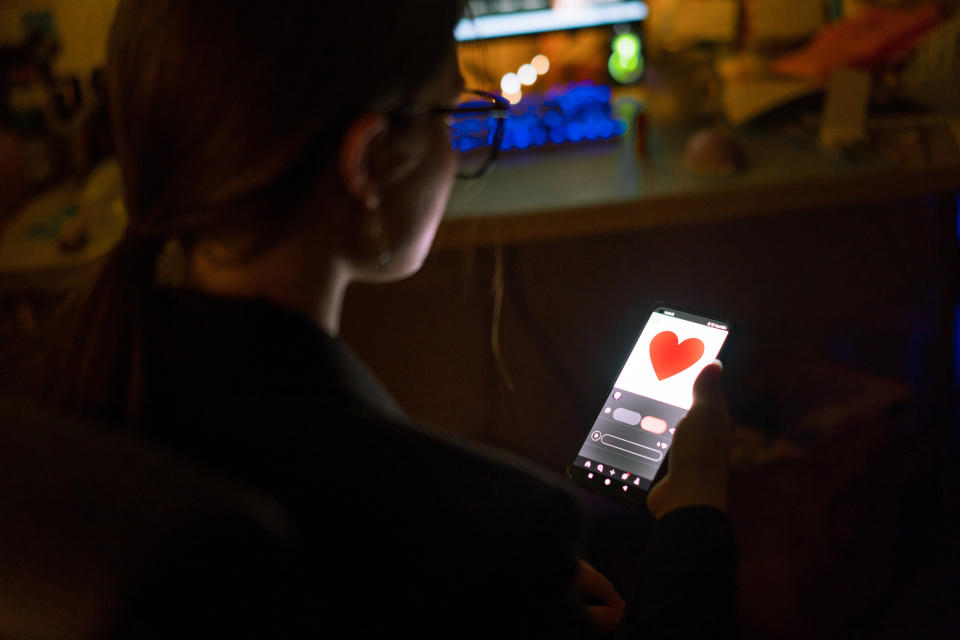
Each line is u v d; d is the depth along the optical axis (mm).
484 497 468
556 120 1633
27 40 1616
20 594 465
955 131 1513
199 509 382
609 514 1291
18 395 557
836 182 1408
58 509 410
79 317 519
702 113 1711
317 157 480
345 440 465
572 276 1814
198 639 418
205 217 485
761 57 1856
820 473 1479
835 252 1860
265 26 456
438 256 1743
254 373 479
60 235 1347
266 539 390
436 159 550
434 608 458
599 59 1891
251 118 460
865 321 1923
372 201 509
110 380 490
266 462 461
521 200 1415
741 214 1423
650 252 1824
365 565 454
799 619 1492
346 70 461
